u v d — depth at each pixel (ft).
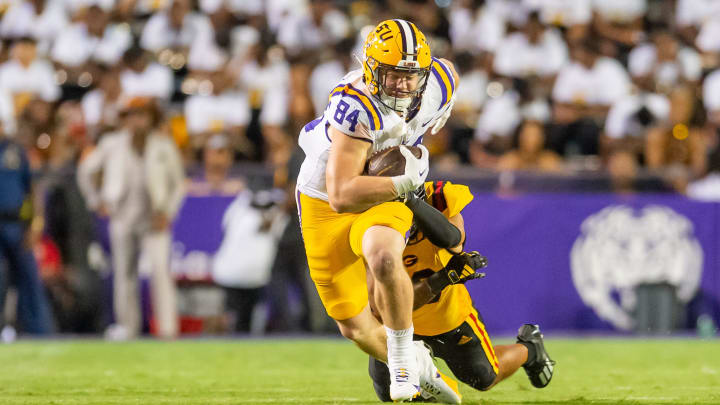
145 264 108.78
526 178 110.73
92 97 128.47
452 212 49.29
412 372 44.37
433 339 48.78
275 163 118.62
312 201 49.26
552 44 139.85
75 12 147.54
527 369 53.21
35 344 92.27
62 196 107.86
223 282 106.22
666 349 86.89
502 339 99.91
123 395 54.44
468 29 145.69
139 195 103.71
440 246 46.85
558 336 103.86
